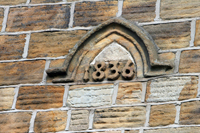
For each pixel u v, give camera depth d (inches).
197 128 237.5
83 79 267.6
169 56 263.6
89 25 286.0
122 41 274.8
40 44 286.0
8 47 288.8
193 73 253.8
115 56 271.4
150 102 251.6
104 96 259.6
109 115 253.1
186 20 272.8
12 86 274.8
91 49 276.1
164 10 279.1
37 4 301.1
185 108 244.5
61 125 256.4
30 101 267.3
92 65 271.9
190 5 277.3
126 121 249.6
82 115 256.5
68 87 267.6
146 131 244.1
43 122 259.3
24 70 279.0
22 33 291.9
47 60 280.2
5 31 295.0
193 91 248.1
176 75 255.0
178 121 242.4
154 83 255.9
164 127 242.8
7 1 306.2
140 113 250.1
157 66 258.5
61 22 290.4
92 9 290.8
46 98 266.5
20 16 298.7
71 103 261.9
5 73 279.9
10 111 266.5
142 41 267.7
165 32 271.7
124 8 286.0
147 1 285.1
